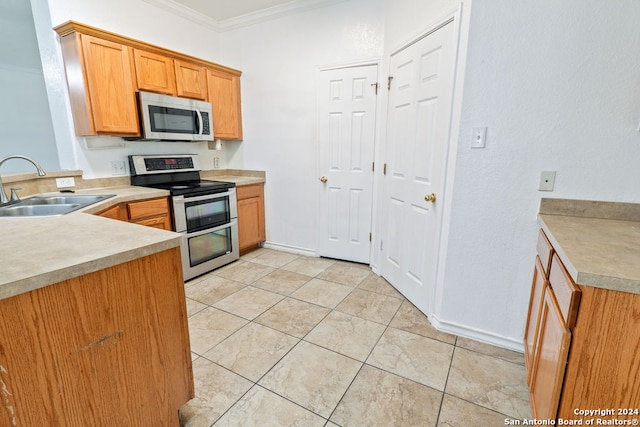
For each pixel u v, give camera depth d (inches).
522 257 68.7
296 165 134.0
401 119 95.7
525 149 64.4
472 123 67.9
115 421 42.1
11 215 70.1
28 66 115.6
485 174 68.6
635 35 54.3
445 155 74.0
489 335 75.0
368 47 110.4
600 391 35.3
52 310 34.2
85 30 84.9
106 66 90.8
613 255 38.9
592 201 61.4
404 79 92.7
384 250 111.8
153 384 46.4
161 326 46.3
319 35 118.6
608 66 56.6
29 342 32.8
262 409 56.6
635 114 56.5
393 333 79.8
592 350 34.6
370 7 107.7
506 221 68.7
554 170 63.0
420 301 89.9
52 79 94.4
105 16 99.9
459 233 73.7
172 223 103.9
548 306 46.6
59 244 41.8
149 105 101.2
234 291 103.3
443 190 75.7
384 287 106.7
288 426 53.1
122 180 108.0
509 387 61.5
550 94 60.9
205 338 77.5
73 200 82.4
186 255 108.1
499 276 71.6
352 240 128.3
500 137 66.0
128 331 42.1
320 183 130.0
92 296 37.6
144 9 110.6
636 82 55.5
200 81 120.2
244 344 75.3
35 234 46.6
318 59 120.5
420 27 82.4
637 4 53.2
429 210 82.8
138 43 97.4
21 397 32.8
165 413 48.7
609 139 58.8
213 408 56.7
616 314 33.1
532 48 60.6
